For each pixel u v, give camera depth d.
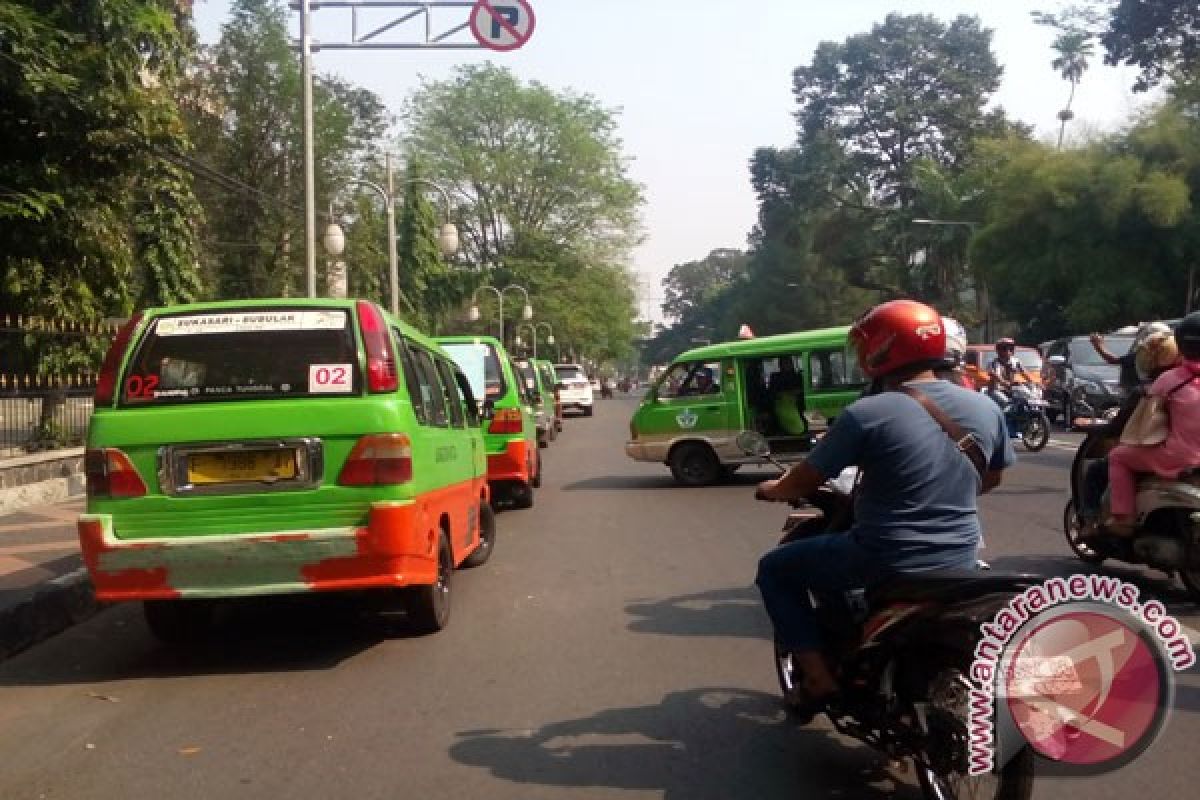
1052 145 41.62
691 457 15.66
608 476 17.56
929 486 4.12
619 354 66.62
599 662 6.36
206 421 6.24
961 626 3.72
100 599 6.23
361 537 6.20
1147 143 38.41
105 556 6.18
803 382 15.20
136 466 6.25
